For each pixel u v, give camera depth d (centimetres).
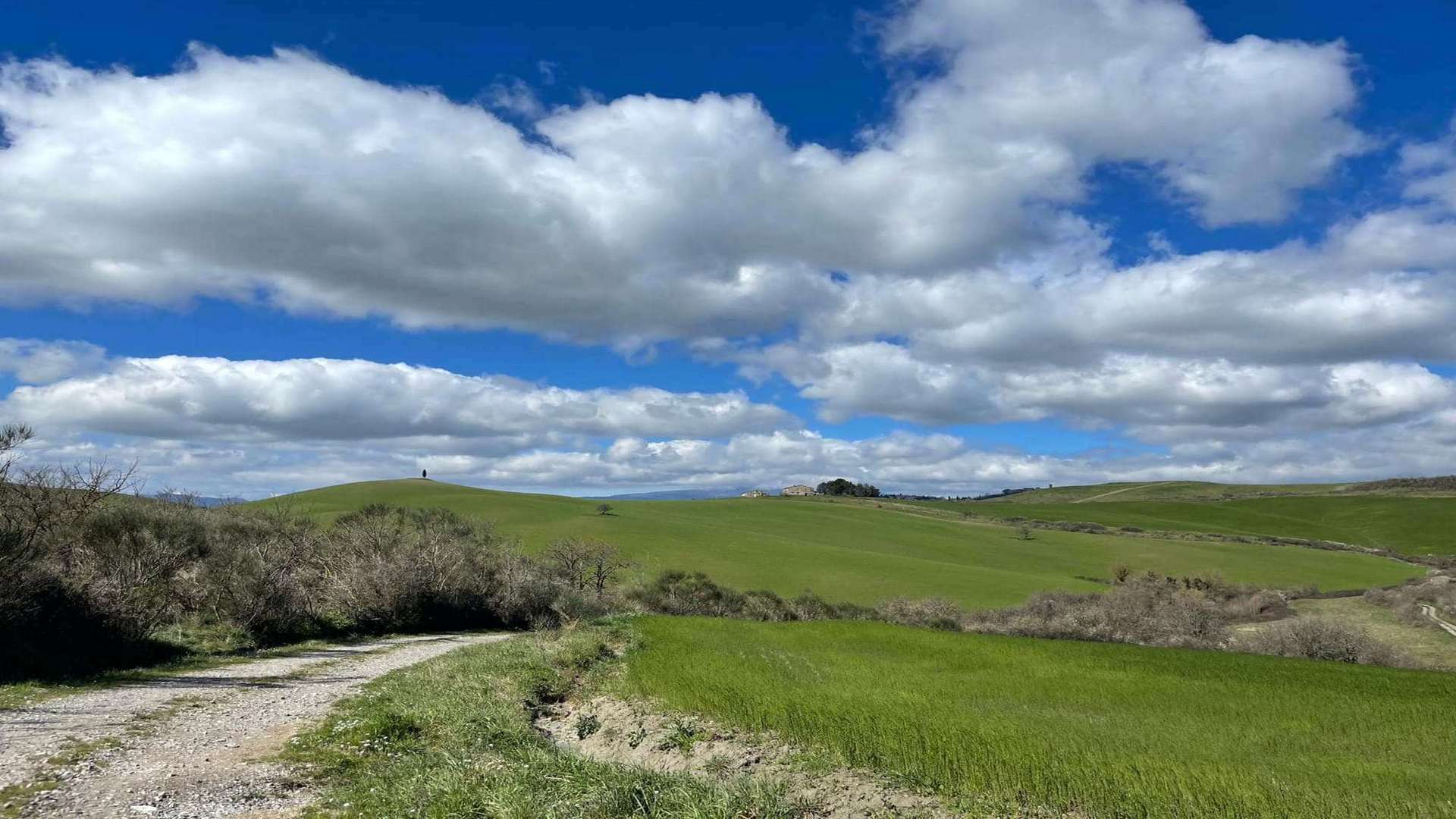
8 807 833
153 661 2195
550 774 970
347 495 11044
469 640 3259
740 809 892
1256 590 7325
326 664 2262
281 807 895
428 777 960
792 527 11150
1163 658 2130
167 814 843
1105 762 1010
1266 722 1296
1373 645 4509
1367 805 845
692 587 6438
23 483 2431
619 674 1881
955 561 9425
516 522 9481
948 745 1099
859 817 891
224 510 4253
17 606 1869
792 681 1711
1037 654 2209
